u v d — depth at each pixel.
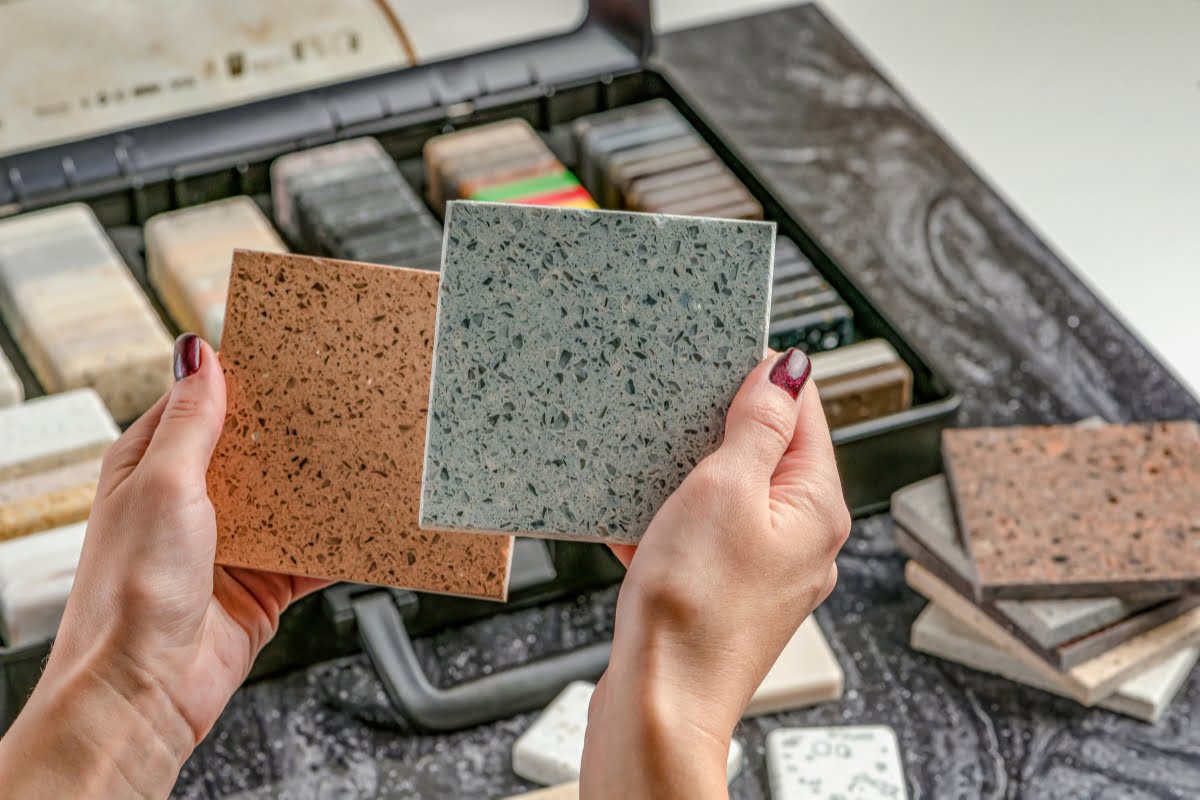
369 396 1.06
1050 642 1.44
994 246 1.92
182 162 1.88
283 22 1.95
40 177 1.84
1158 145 2.15
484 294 0.96
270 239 1.79
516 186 1.85
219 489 1.06
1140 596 1.46
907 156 2.05
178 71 1.93
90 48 1.87
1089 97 2.22
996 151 2.14
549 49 2.03
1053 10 2.37
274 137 1.92
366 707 1.49
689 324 0.97
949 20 2.35
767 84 2.15
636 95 2.04
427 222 1.79
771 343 1.68
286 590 1.17
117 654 1.00
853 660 1.54
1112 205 2.06
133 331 1.68
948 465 1.55
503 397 0.97
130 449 1.05
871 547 1.63
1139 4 2.38
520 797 1.36
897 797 1.39
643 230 0.96
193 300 1.70
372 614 1.48
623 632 0.92
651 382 0.97
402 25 2.04
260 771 1.44
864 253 1.91
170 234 1.78
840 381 1.60
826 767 1.41
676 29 2.24
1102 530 1.48
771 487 0.98
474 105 1.98
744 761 1.46
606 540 0.97
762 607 0.93
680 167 1.87
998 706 1.50
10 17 1.84
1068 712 1.49
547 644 1.55
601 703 0.92
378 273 1.05
